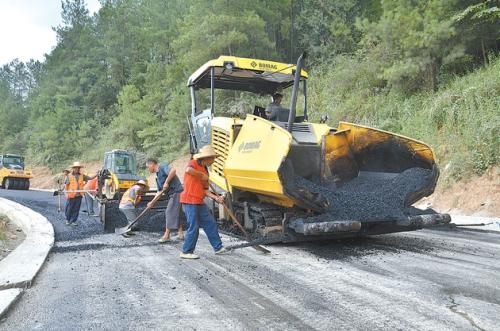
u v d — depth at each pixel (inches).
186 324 125.3
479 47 446.0
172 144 900.0
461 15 392.2
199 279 174.4
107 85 1465.3
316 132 255.0
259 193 246.1
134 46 1425.9
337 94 595.8
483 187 340.8
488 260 194.2
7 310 139.8
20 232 350.9
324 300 143.2
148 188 325.7
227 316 131.0
